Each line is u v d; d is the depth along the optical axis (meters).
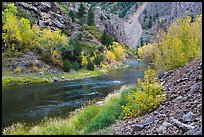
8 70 54.28
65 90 39.69
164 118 11.10
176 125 9.70
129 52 159.25
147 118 12.14
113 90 38.28
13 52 60.12
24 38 63.94
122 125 12.59
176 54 31.30
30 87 43.97
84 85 45.06
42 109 27.05
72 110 25.97
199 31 31.27
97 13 165.62
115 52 106.75
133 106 13.75
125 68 85.50
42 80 51.41
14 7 75.44
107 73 68.75
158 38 35.34
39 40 67.88
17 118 23.70
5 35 60.38
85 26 111.38
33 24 78.06
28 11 87.19
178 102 12.23
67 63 63.34
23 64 57.38
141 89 14.99
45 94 36.34
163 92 14.73
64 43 72.31
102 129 13.01
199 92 12.12
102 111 16.08
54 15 96.19
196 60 18.12
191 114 10.07
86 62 72.06
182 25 31.70
